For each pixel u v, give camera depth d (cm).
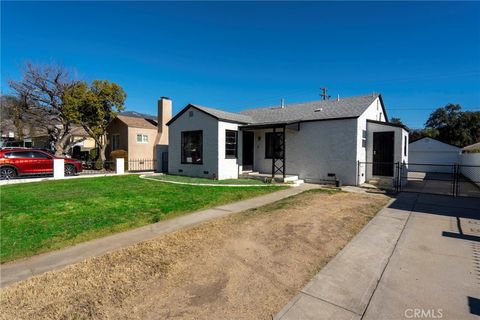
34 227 602
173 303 314
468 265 412
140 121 2466
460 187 1281
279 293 334
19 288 349
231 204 865
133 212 737
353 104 1477
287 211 751
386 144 1342
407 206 826
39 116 2194
